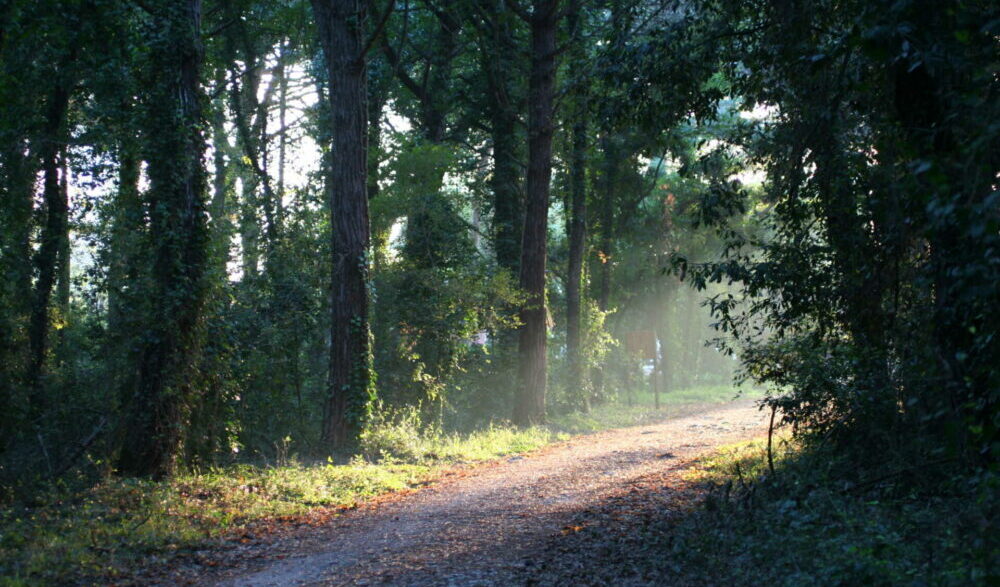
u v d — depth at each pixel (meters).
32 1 13.12
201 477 13.47
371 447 17.16
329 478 14.09
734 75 11.51
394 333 21.83
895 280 8.44
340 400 17.30
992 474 5.40
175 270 13.76
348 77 17.56
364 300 17.58
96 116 15.23
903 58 5.80
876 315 9.19
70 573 7.95
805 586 5.98
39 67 14.44
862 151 9.33
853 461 9.91
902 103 6.41
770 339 11.61
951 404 5.86
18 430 13.52
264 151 27.45
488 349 25.95
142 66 14.11
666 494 11.41
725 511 8.88
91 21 14.21
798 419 10.77
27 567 7.92
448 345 22.44
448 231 24.89
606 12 25.20
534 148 23.11
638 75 11.19
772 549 7.04
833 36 9.23
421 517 11.07
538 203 23.17
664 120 11.56
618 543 8.59
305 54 29.86
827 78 9.31
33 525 9.71
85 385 14.62
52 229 15.89
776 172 10.99
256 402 18.34
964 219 4.32
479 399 24.84
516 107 29.09
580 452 17.77
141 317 13.68
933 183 4.28
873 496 8.59
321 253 20.88
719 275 10.67
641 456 16.22
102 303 15.10
